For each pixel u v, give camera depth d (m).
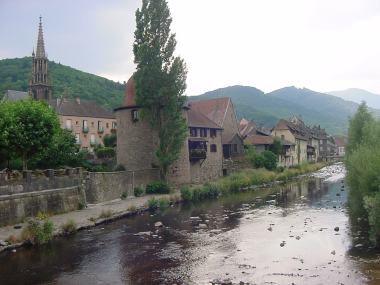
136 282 17.80
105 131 94.19
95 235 27.00
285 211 35.25
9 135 32.06
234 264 20.09
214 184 50.25
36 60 99.75
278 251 22.19
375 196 21.66
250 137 86.56
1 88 124.94
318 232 26.31
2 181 28.55
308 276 17.86
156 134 51.53
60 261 21.09
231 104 78.00
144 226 29.98
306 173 83.31
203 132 63.12
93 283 17.81
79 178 37.22
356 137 44.50
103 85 157.25
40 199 31.91
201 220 32.03
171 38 49.69
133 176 45.97
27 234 24.47
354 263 19.30
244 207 38.38
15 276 18.80
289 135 106.19
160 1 49.47
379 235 22.45
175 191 49.34
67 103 89.88
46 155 40.41
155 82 49.03
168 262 20.69
